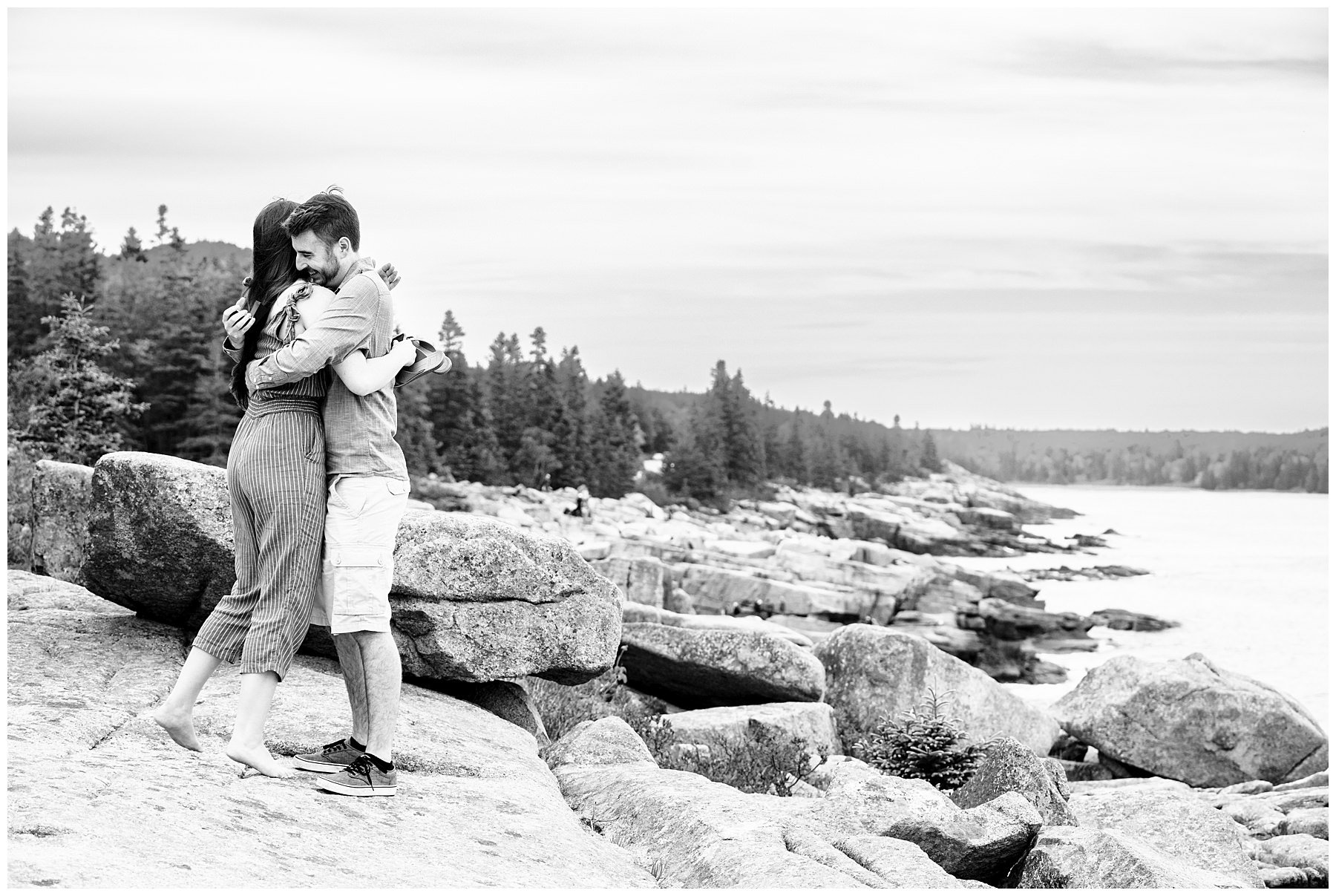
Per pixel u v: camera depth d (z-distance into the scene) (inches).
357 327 193.5
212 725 238.5
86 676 269.9
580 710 408.2
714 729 427.8
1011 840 251.9
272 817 179.9
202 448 2450.8
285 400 197.0
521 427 4330.7
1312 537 4950.8
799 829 226.4
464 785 225.8
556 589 319.0
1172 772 556.7
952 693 553.6
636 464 4717.0
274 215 203.5
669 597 1649.9
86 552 314.8
